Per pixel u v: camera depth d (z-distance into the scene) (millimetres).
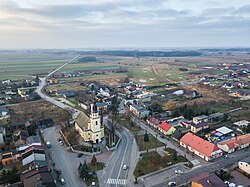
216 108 160625
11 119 137875
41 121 130000
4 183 75875
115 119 138500
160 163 89000
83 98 188250
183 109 151250
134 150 100438
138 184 76562
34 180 68938
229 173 79812
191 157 94500
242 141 104188
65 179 79188
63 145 105250
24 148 95812
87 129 106875
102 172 83438
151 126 130125
